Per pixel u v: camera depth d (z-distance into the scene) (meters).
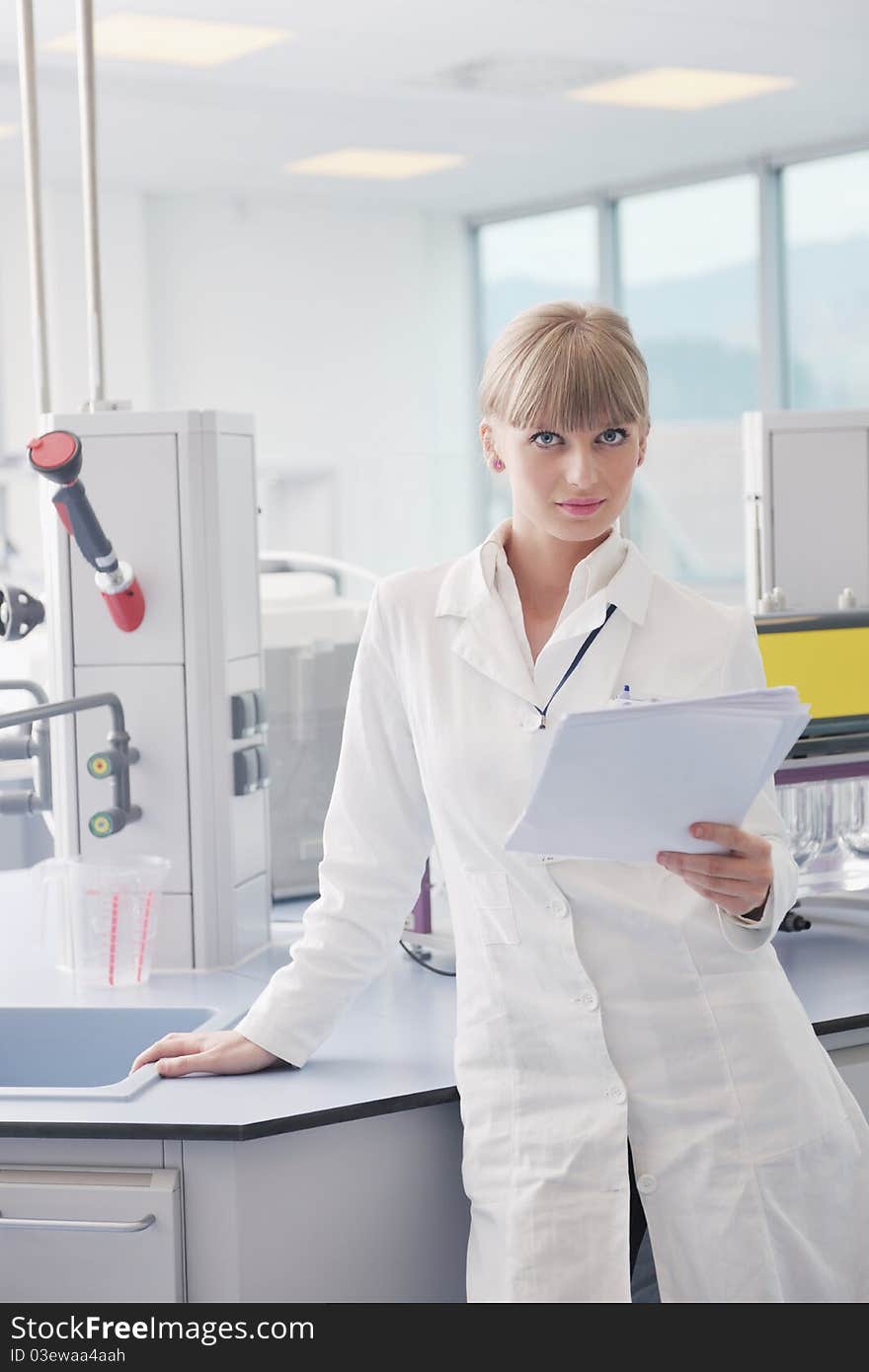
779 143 7.92
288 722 2.51
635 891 1.44
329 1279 1.57
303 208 9.38
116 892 2.01
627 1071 1.43
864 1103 1.79
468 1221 1.65
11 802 2.25
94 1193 1.52
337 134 7.60
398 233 9.72
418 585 1.57
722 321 8.57
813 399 8.24
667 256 8.82
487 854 1.46
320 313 9.52
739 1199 1.40
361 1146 1.58
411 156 8.12
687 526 3.99
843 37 6.11
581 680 1.47
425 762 1.52
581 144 7.91
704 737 1.23
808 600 2.68
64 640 2.11
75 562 2.11
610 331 1.41
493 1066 1.49
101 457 2.08
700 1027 1.43
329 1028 1.64
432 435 9.98
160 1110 1.53
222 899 2.11
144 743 2.11
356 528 4.89
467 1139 1.51
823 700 2.09
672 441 3.99
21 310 8.41
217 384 9.21
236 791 2.13
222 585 2.09
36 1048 1.94
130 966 2.03
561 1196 1.42
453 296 9.95
